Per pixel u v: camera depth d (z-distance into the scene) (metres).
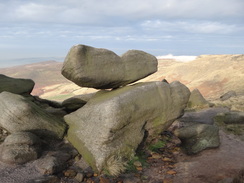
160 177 5.08
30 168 4.87
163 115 7.02
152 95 6.69
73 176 4.95
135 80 7.08
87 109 6.28
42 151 5.59
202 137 6.95
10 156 4.93
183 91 7.69
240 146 7.10
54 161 5.06
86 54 5.86
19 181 4.40
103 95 6.73
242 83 48.50
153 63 7.59
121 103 5.71
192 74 77.56
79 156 5.71
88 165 5.40
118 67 6.56
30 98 8.82
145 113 6.40
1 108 5.96
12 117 5.79
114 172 5.04
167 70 92.56
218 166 5.55
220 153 6.49
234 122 9.91
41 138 6.09
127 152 5.68
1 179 4.39
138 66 7.10
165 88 7.14
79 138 5.89
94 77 6.01
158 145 7.00
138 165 5.53
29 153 5.12
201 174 5.14
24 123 5.86
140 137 6.22
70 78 6.03
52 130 6.14
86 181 4.82
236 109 13.23
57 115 7.93
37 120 5.98
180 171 5.35
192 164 5.72
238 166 5.52
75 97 8.46
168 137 7.91
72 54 5.71
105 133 5.38
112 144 5.47
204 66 79.75
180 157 6.33
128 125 5.95
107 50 6.43
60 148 6.00
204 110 13.61
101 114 5.65
